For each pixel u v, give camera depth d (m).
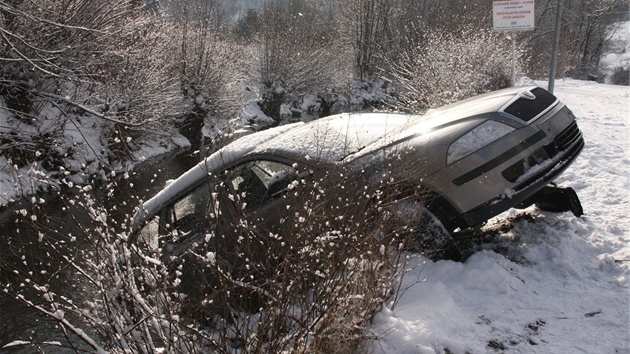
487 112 4.37
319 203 3.39
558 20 10.49
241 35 38.81
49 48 13.12
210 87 21.23
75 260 3.47
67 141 12.55
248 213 4.24
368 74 36.22
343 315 3.05
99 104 14.38
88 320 2.71
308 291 3.05
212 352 2.80
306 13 36.44
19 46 12.50
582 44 51.59
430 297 3.65
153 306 2.85
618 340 3.20
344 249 3.08
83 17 13.48
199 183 4.58
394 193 3.77
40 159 12.10
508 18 10.43
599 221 5.07
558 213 5.14
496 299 3.80
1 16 12.35
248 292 3.07
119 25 14.65
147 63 16.19
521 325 3.46
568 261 4.23
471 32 15.05
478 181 4.16
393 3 36.09
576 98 17.48
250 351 2.75
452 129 4.31
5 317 5.27
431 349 3.08
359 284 3.21
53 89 13.45
